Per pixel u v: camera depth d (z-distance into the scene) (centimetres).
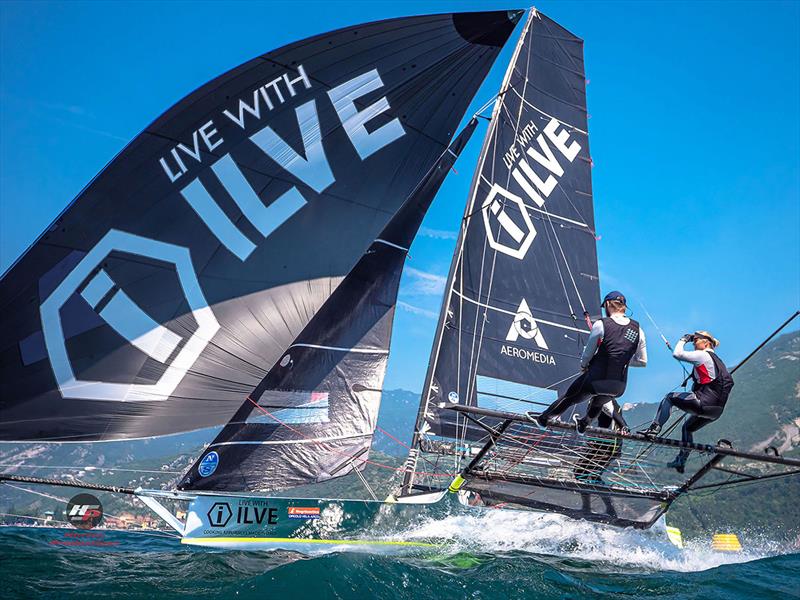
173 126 809
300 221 883
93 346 742
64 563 695
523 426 894
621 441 815
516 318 1095
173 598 590
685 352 710
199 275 806
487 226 1095
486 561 777
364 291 962
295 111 898
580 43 1380
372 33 939
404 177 974
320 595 610
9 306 707
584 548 887
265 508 808
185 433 789
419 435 967
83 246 745
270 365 841
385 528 835
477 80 1019
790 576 746
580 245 1215
